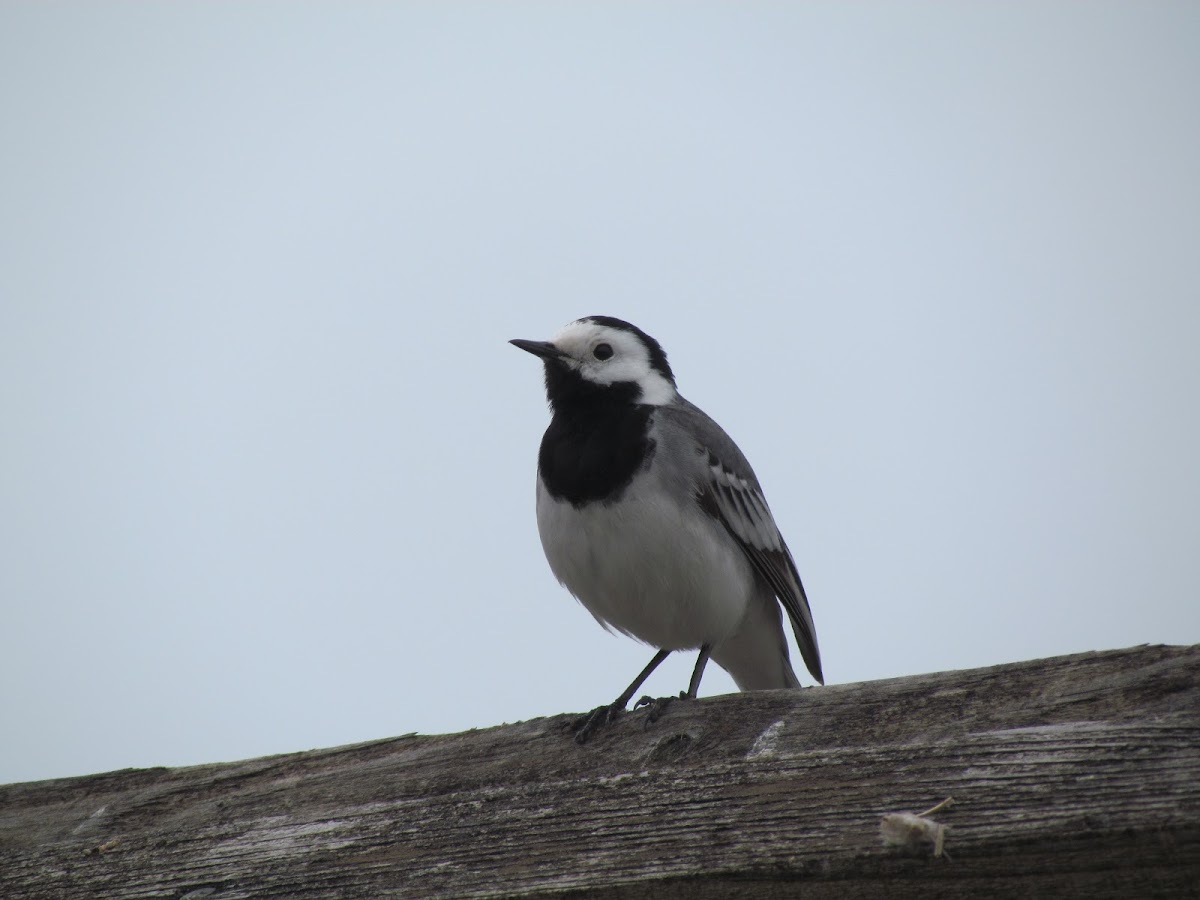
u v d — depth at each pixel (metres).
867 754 7.82
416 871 8.38
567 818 8.27
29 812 9.62
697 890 7.73
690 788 8.10
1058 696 7.62
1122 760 7.09
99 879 9.05
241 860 8.84
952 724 7.79
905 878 7.32
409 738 9.37
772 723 8.37
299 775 9.28
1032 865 7.09
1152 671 7.46
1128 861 6.92
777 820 7.74
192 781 9.49
